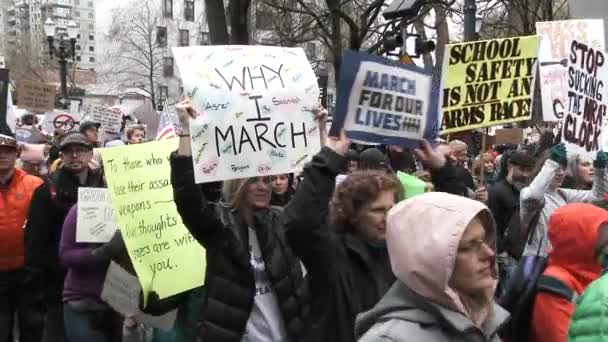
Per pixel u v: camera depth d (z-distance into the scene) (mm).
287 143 3480
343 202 3057
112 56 61469
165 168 4262
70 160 5230
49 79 51375
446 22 20625
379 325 2061
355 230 3102
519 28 20938
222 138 3357
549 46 9141
